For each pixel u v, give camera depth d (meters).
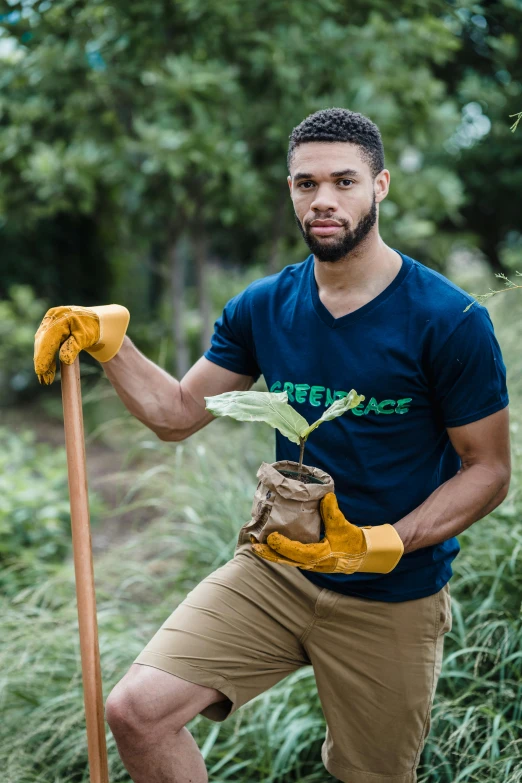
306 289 1.92
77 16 4.12
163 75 4.36
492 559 2.65
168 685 1.81
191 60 4.29
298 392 1.91
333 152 1.74
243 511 3.25
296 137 1.79
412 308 1.79
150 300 8.72
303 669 2.70
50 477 4.47
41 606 3.30
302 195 1.79
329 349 1.85
